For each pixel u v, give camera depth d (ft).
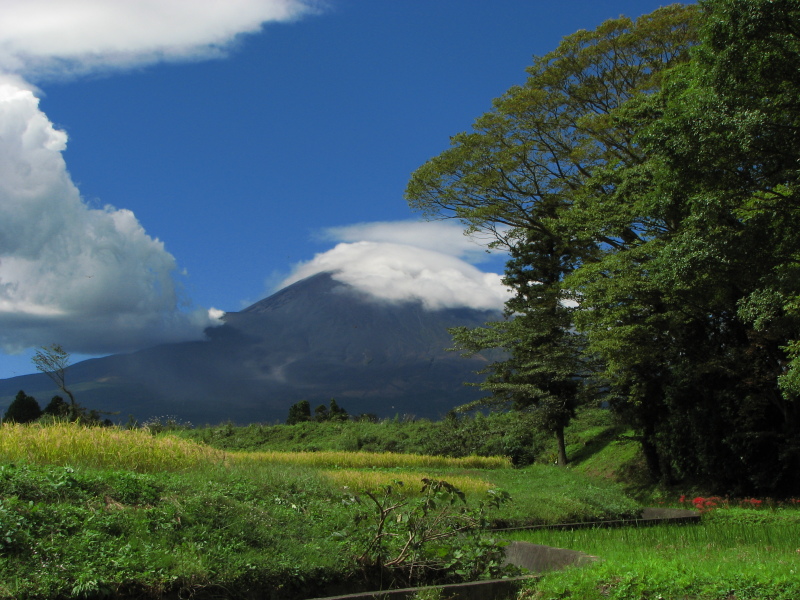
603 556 28.66
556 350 98.27
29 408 119.96
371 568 25.79
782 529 39.09
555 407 101.35
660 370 82.79
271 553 24.21
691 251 51.67
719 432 70.18
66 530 22.00
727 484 70.59
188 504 26.05
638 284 65.87
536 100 85.35
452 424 135.03
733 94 48.93
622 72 86.07
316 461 91.35
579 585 21.85
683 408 76.33
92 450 38.19
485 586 23.53
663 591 20.49
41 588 18.33
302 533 27.45
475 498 50.57
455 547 27.78
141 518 24.11
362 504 31.81
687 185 53.26
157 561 20.85
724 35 48.67
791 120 47.93
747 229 50.21
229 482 34.91
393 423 157.89
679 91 59.72
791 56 46.55
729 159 48.52
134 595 19.53
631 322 70.23
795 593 19.63
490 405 110.83
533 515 42.39
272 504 32.45
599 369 94.63
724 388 71.67
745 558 26.12
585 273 70.13
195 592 20.51
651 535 37.29
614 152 84.17
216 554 22.57
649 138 53.52
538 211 94.27
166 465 40.27
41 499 24.36
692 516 44.73
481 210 90.27
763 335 60.75
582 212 75.77
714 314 68.80
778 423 67.92
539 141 89.45
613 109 82.33
